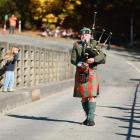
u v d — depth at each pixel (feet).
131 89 193.06
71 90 182.50
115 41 464.24
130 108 120.47
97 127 87.04
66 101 136.98
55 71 200.34
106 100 141.18
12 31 357.61
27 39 341.00
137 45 453.17
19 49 135.44
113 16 485.15
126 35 477.36
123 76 265.54
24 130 83.05
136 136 79.51
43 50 176.86
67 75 225.56
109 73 273.33
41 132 81.10
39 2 424.05
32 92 133.49
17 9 423.23
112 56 343.26
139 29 478.59
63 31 414.62
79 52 85.25
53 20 426.10
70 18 456.45
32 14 429.79
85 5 467.52
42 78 175.94
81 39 85.97
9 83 129.49
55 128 85.25
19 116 101.24
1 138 75.56
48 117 99.96
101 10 477.77
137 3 465.88
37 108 117.29
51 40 369.91
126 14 484.74
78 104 128.26
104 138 76.84
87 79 84.84
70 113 106.93
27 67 154.30
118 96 157.07
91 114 87.97
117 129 85.76
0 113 105.91
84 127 86.69
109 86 211.82
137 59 341.41
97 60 84.02
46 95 153.17
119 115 105.70
